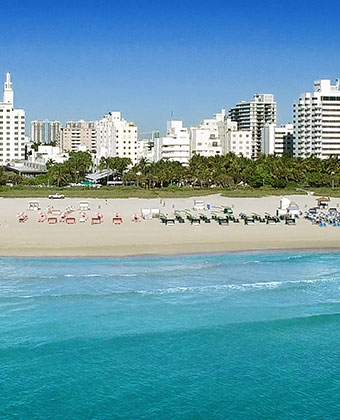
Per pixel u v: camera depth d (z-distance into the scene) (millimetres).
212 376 30750
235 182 187625
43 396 28297
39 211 106375
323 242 70125
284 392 29125
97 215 93188
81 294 44250
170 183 198875
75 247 64062
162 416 26734
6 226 82938
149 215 94625
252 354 33625
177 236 73375
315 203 128250
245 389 29391
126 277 50031
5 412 26828
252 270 53594
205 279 49781
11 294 44125
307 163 198750
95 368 31328
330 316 39906
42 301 42375
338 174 188000
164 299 43375
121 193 151500
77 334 35906
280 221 90562
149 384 29688
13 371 30781
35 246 64438
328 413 27188
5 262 55656
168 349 34031
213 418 26672
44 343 34375
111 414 26859
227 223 87375
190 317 39406
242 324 38094
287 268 54750
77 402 27828
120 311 40406
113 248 63719
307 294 45469
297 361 32812
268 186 177375
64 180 191750
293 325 38188
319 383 30156
